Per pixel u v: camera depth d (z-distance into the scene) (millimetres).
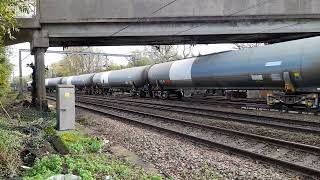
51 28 27531
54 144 10766
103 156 10531
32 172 8172
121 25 27875
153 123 19516
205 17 27609
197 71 31469
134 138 14289
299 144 11203
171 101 37094
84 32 27797
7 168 8672
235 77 26797
